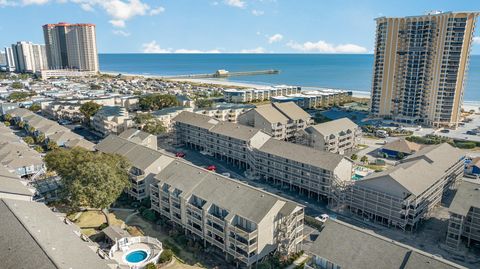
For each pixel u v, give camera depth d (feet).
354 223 311.47
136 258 254.88
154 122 565.94
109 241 274.98
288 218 250.98
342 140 500.33
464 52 632.79
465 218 274.57
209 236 268.21
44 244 199.21
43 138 512.22
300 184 367.45
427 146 459.32
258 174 413.59
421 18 649.20
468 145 535.60
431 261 182.91
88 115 641.81
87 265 192.13
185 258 259.80
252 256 241.76
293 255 258.98
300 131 522.88
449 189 380.17
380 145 552.41
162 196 306.76
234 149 451.53
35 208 255.91
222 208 260.01
